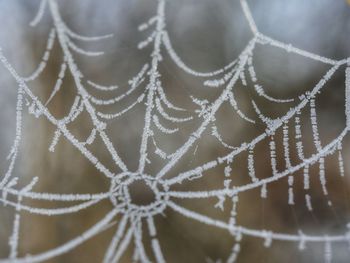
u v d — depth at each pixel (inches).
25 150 8.7
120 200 8.5
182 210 8.5
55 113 8.8
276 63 9.1
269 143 8.8
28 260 7.7
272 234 8.2
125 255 8.2
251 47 8.7
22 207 8.1
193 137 8.8
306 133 8.8
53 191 8.6
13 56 8.9
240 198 8.6
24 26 8.9
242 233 8.7
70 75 9.0
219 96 8.9
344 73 9.1
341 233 8.2
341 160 8.5
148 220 8.4
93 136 8.7
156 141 8.9
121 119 9.1
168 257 8.5
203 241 8.7
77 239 8.2
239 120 9.0
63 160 8.8
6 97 8.9
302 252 8.2
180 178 8.6
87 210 8.6
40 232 8.3
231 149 8.8
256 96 9.0
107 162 8.8
